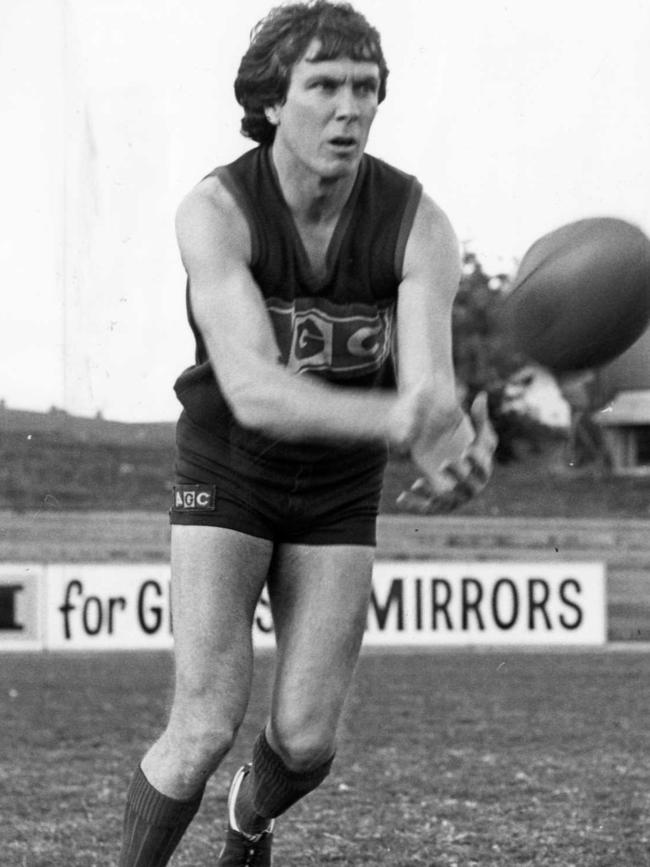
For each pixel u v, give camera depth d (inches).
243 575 122.0
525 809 206.1
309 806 207.8
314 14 110.4
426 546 480.7
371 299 118.1
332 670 125.4
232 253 112.3
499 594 425.1
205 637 120.6
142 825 124.6
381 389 125.3
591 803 210.1
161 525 457.7
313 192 113.8
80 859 175.3
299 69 110.7
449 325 116.3
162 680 362.9
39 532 450.6
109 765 239.8
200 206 113.3
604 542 482.9
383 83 114.1
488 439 94.3
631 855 179.2
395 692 340.2
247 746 262.7
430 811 204.4
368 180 117.1
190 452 122.6
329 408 100.7
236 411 103.9
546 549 485.1
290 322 117.4
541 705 318.7
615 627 466.0
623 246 106.0
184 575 121.7
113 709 309.7
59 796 213.0
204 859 175.5
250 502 121.2
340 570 124.5
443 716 300.0
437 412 104.3
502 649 424.8
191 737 121.3
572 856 178.9
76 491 456.4
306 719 125.3
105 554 454.6
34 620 406.0
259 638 398.6
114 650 407.2
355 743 263.6
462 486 94.3
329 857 178.2
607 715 303.1
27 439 449.7
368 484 125.4
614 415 515.5
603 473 512.4
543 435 496.1
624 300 105.4
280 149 114.3
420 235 116.6
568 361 107.5
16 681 357.7
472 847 183.5
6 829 190.7
